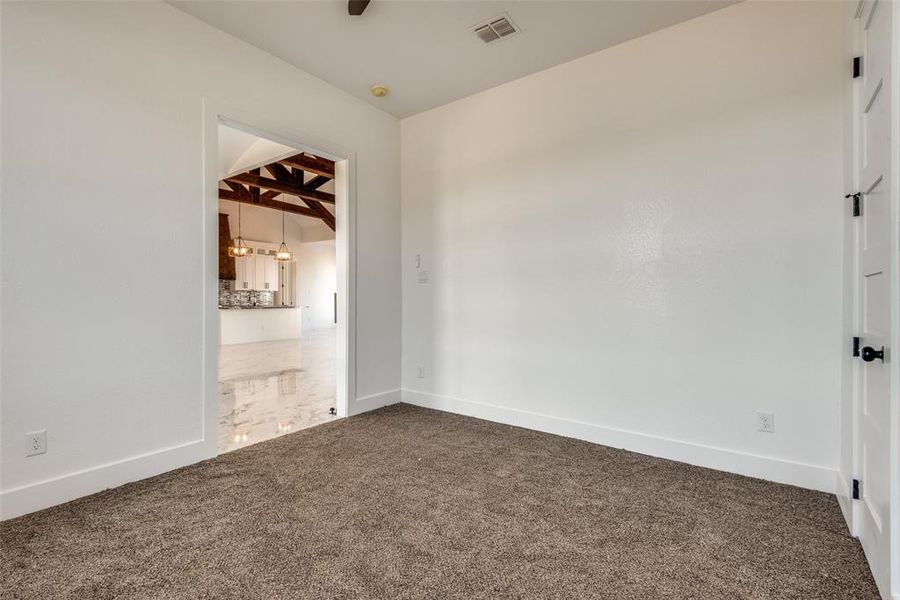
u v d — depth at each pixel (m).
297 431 2.96
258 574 1.42
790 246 2.13
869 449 1.53
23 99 1.82
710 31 2.34
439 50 2.71
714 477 2.21
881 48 1.43
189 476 2.21
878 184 1.47
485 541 1.62
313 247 12.85
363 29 2.50
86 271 2.00
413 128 3.71
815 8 2.07
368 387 3.49
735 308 2.28
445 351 3.51
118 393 2.10
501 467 2.34
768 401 2.19
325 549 1.57
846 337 1.86
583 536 1.66
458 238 3.42
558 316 2.90
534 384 3.02
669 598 1.32
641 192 2.56
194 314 2.39
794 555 1.54
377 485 2.11
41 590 1.34
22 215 1.82
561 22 2.42
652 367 2.53
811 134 2.08
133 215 2.15
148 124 2.21
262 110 2.72
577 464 2.38
